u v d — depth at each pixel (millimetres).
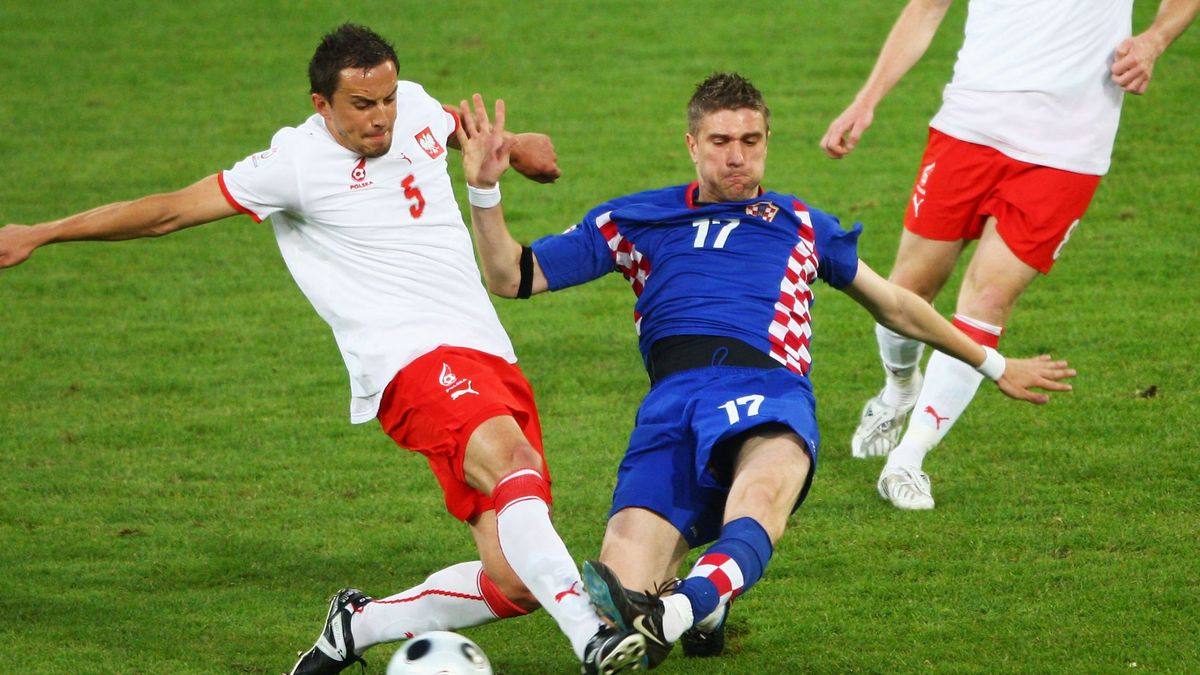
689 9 60219
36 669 16266
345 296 15805
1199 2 21203
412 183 16109
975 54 22047
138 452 24156
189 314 32000
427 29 58062
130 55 55844
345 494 22281
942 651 16375
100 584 19000
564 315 31609
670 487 15266
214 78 52625
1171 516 20047
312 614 18031
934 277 22859
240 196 15430
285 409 26266
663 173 41156
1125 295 30641
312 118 16172
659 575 14969
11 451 24219
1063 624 16953
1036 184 21391
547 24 58500
